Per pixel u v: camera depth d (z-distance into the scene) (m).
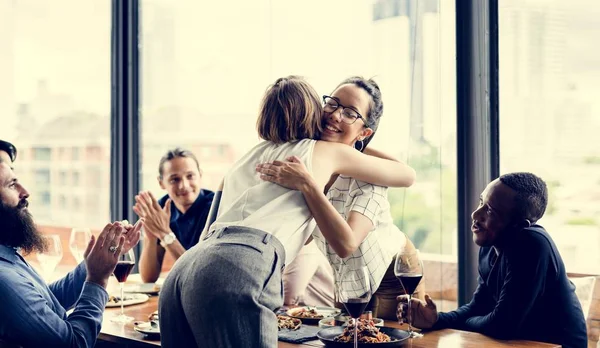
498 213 2.32
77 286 2.43
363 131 2.25
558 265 2.27
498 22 2.86
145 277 3.28
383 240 2.41
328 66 3.28
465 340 2.16
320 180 2.02
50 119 4.12
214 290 1.76
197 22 3.88
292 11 3.42
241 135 3.71
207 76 3.85
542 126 2.79
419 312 2.32
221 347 1.76
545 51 2.77
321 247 2.43
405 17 3.04
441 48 2.96
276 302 1.84
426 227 3.02
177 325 1.88
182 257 1.92
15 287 1.97
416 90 3.02
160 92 4.09
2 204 2.14
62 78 4.14
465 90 2.89
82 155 4.22
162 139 4.09
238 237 1.85
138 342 2.18
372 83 2.25
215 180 3.84
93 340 2.11
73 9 4.15
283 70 3.47
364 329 2.09
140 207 3.23
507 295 2.22
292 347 2.06
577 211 2.73
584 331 2.29
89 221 4.21
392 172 2.20
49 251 2.46
